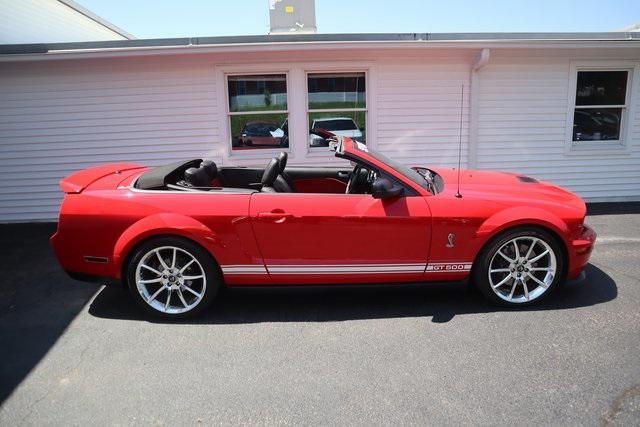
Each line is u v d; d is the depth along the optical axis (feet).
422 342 10.44
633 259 15.75
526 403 8.20
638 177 25.79
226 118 23.66
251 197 11.55
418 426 7.68
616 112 25.50
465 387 8.71
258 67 23.09
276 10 27.71
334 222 11.34
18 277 15.40
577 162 25.40
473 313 11.85
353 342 10.53
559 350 9.93
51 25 32.37
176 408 8.28
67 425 7.89
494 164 25.14
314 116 24.11
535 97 24.50
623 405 8.09
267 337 10.87
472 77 23.85
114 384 9.05
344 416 7.97
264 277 11.73
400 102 24.06
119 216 11.42
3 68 22.47
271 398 8.51
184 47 21.16
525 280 11.93
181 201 11.50
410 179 11.87
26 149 23.38
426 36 21.91
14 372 9.55
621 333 10.59
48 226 22.98
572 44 22.11
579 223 11.69
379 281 11.90
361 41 21.54
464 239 11.52
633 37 22.86
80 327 11.57
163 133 23.62
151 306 11.76
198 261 11.50
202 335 11.03
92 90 23.00
